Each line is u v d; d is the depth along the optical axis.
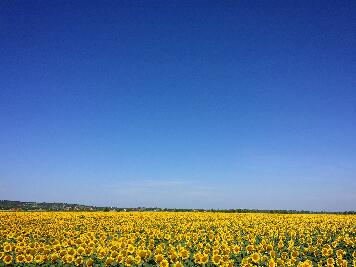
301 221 46.38
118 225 38.50
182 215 53.75
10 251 20.20
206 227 36.97
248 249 21.06
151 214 55.56
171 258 17.77
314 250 22.09
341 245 27.03
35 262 17.78
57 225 38.09
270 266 17.31
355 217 53.03
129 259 17.02
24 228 33.31
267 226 37.75
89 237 23.89
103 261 18.58
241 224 40.53
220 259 17.45
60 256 18.53
